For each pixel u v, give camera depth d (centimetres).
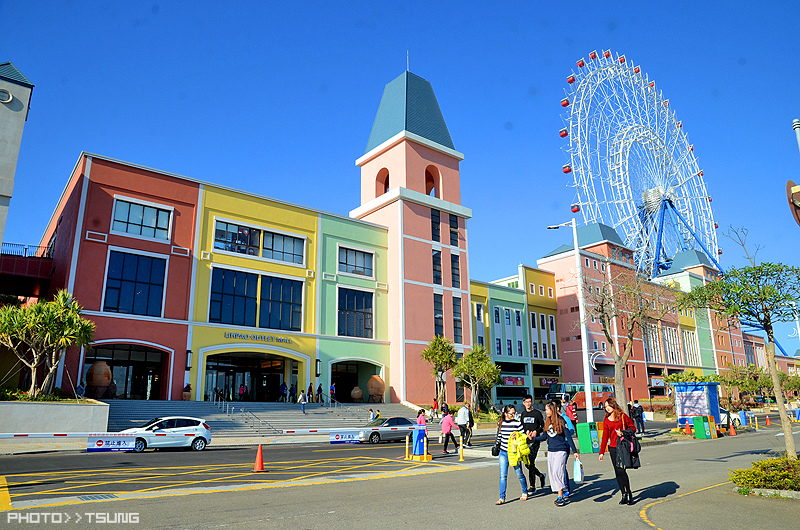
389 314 5184
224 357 4591
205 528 892
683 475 1586
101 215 3791
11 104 3312
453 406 5012
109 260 3784
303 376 4494
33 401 2712
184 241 4134
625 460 1138
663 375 7238
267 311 4466
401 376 4922
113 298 3756
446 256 5616
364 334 5016
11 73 3366
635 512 1052
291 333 4500
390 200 5359
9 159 3238
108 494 1212
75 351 3509
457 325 5569
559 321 7269
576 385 5878
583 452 2314
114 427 3081
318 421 3797
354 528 901
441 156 5850
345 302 4953
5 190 3180
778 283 1562
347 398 5000
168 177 4141
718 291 1684
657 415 5884
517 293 6875
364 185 5916
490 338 6378
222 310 4222
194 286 4100
